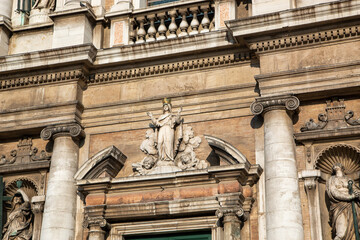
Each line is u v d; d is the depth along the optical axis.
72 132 25.86
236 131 24.86
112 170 25.28
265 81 24.30
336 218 22.64
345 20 23.66
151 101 26.16
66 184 25.36
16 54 26.81
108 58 26.38
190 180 24.09
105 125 26.42
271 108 23.91
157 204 24.14
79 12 27.17
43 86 27.03
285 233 22.16
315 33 24.09
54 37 27.30
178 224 24.28
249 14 25.89
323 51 24.06
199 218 24.11
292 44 24.34
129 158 25.73
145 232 24.58
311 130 23.66
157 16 27.11
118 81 26.73
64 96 26.56
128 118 26.25
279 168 23.08
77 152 26.16
